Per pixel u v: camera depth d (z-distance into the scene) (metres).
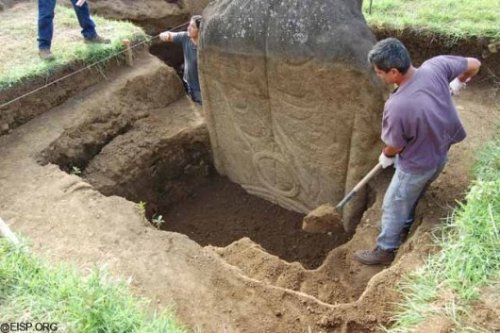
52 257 3.81
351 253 4.23
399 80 3.41
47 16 5.32
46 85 5.36
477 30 5.71
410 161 3.62
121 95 5.73
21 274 3.23
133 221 4.20
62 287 3.15
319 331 3.39
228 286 3.67
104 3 7.32
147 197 5.62
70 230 4.09
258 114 4.98
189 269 3.79
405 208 3.85
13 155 4.91
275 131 4.99
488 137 4.84
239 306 3.53
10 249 3.43
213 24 4.67
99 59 5.75
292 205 5.52
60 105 5.53
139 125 5.73
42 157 4.94
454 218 3.84
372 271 4.08
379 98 4.07
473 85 5.70
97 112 5.49
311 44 4.16
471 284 3.17
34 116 5.36
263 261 4.12
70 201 4.38
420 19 6.07
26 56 5.60
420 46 6.04
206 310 3.49
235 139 5.45
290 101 4.62
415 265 3.62
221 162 5.88
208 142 5.86
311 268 4.91
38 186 4.55
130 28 6.29
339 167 4.75
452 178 4.39
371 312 3.44
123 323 3.02
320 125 4.59
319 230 4.56
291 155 5.05
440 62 3.55
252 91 4.82
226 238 5.39
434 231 3.87
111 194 5.23
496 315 2.99
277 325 3.41
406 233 4.23
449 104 3.52
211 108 5.38
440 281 3.33
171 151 5.70
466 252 3.35
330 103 4.38
